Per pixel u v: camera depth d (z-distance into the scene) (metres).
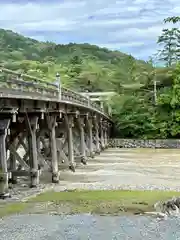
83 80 83.56
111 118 58.16
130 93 69.31
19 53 123.94
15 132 18.50
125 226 13.93
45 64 90.12
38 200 17.22
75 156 30.97
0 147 15.88
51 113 21.09
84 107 29.34
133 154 42.75
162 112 57.25
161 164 32.78
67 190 19.56
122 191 19.64
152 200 17.41
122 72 91.25
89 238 12.75
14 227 13.70
